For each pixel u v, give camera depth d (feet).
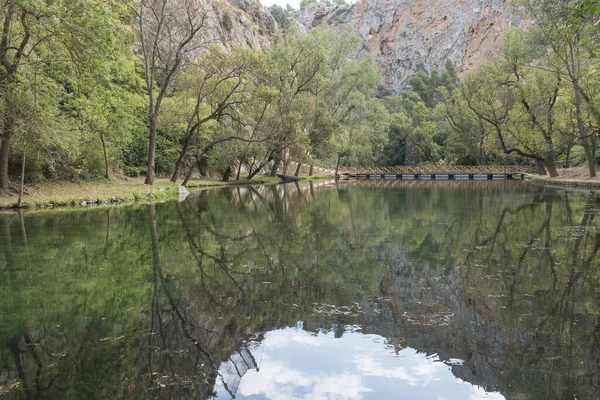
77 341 12.23
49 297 16.31
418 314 14.24
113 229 32.81
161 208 49.03
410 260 22.30
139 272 19.98
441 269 20.31
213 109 92.73
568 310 14.47
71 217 39.63
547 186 92.89
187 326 13.32
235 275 19.38
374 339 12.26
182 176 108.47
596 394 9.16
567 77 89.15
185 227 34.27
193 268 20.77
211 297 16.22
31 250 25.00
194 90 82.64
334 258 22.88
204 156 109.09
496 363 10.65
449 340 12.18
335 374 10.12
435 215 41.88
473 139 178.50
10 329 13.12
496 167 162.61
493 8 274.36
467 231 31.76
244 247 25.96
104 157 71.31
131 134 78.89
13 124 44.73
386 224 35.91
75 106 58.49
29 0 34.04
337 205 53.78
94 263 21.83
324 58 105.40
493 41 270.67
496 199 60.13
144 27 77.05
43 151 52.54
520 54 98.68
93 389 9.57
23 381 9.96
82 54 40.40
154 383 9.84
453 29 308.19
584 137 84.02
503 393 9.25
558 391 9.36
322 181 135.13
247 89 78.33
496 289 16.92
